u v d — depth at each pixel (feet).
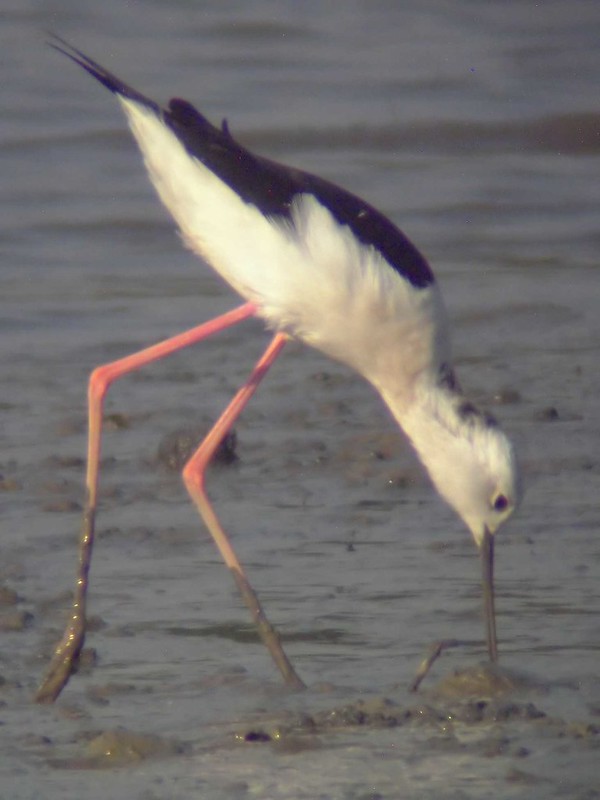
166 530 32.99
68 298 56.54
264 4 97.35
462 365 48.47
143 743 21.80
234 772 21.04
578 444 39.78
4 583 29.60
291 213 28.32
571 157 78.18
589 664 25.62
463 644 26.73
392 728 22.57
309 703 23.97
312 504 35.14
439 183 73.31
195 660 26.02
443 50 91.20
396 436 40.42
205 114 80.33
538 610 28.45
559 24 95.30
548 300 56.59
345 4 98.27
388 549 31.99
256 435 40.91
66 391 45.03
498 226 68.08
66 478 36.76
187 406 43.75
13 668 25.43
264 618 25.58
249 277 28.66
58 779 20.84
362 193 71.61
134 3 95.91
